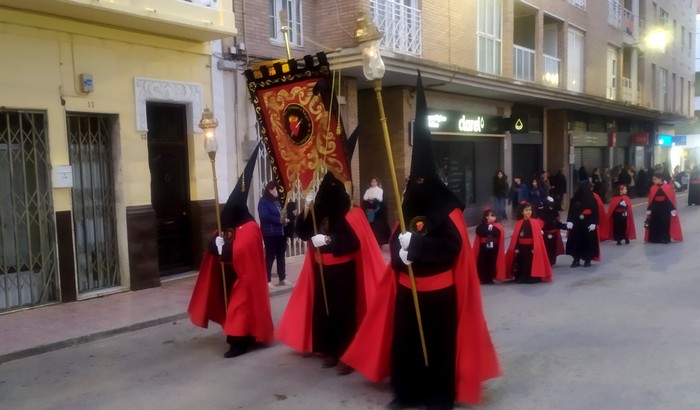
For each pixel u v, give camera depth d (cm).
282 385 563
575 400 500
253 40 1172
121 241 962
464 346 485
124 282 966
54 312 834
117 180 959
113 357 669
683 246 1385
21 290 854
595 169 2489
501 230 1018
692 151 4412
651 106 3297
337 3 1299
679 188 3409
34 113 851
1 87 804
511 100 1973
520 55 1991
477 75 1528
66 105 875
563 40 2253
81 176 929
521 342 667
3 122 829
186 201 1086
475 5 1734
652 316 761
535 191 1939
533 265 998
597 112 2572
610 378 548
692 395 504
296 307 643
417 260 460
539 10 2059
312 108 593
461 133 1719
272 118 627
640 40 2970
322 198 598
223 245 656
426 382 487
